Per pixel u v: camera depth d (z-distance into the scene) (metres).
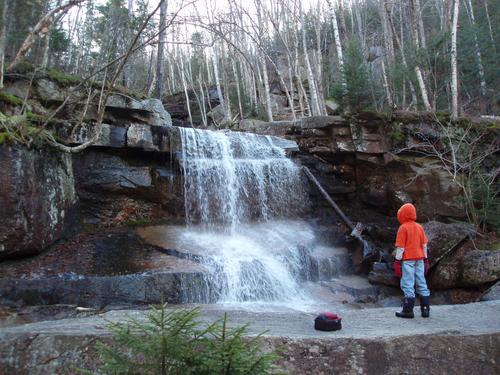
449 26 17.38
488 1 20.27
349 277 9.05
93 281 6.11
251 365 2.26
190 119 23.19
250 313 5.96
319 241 9.93
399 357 4.12
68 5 5.85
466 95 18.27
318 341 4.12
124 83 15.60
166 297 6.36
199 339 2.39
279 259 8.05
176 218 9.57
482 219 9.48
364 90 14.94
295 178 11.59
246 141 11.48
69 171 8.21
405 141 11.19
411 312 5.52
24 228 6.45
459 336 4.25
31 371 3.86
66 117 8.41
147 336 2.46
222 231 9.42
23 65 8.13
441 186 10.31
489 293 7.14
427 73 15.63
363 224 10.83
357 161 11.70
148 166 9.62
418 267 5.61
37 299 5.82
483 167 10.54
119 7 9.80
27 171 6.60
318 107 17.30
